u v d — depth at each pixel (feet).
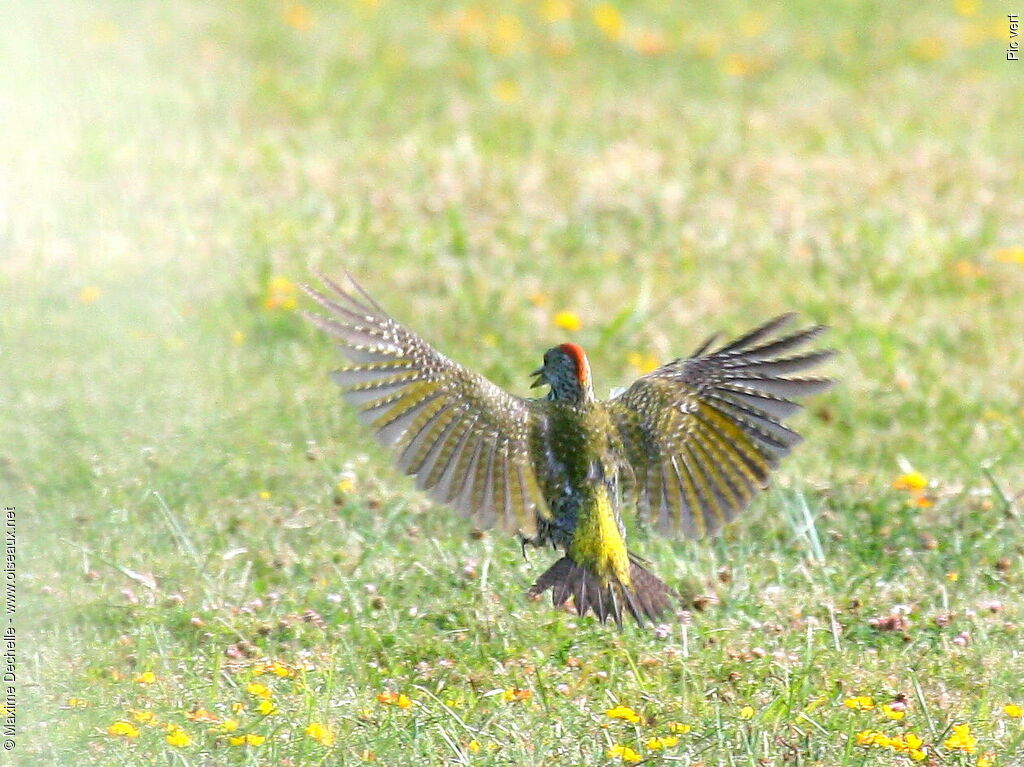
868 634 35.91
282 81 78.02
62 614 35.91
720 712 32.17
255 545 39.45
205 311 54.39
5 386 48.42
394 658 34.50
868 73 83.41
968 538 40.73
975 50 86.89
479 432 28.27
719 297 57.36
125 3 88.33
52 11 86.33
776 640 35.42
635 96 79.15
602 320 55.31
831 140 72.74
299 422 46.75
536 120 74.79
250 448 45.21
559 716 31.89
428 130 72.69
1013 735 31.96
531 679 33.60
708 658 34.32
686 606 37.01
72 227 60.80
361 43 84.43
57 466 43.65
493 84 79.82
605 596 28.81
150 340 52.19
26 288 55.52
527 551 39.22
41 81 76.28
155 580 37.55
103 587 37.27
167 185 64.64
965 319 56.13
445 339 53.26
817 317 55.98
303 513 41.19
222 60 81.00
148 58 80.79
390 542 40.06
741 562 38.73
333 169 67.00
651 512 29.35
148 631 34.91
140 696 32.32
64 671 33.55
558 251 60.29
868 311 56.44
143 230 60.59
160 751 30.19
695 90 80.38
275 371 50.55
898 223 63.26
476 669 34.06
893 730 32.01
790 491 42.78
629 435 29.48
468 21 88.17
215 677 32.55
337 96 76.69
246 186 64.75
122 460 44.01
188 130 71.36
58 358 50.60
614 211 63.98
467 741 31.09
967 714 32.65
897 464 46.06
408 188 65.05
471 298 55.83
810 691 33.22
